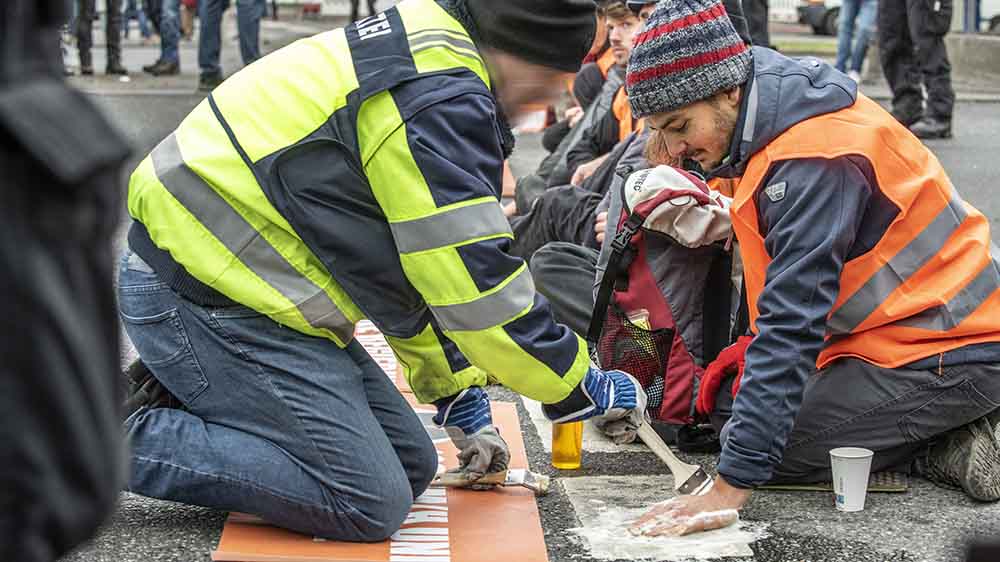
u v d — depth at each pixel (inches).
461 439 119.9
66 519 46.9
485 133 99.7
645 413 125.7
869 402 117.7
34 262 46.1
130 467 105.7
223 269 102.8
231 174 101.5
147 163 105.5
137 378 110.6
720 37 108.6
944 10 347.6
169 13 497.4
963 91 478.0
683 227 130.8
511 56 100.7
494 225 99.4
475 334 101.2
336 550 105.1
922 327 116.7
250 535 107.8
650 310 134.0
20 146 46.1
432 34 100.2
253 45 420.8
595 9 102.3
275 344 104.7
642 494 121.8
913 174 114.0
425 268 99.5
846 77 113.9
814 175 108.3
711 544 109.0
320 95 100.7
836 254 108.5
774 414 108.0
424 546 106.7
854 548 108.8
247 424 106.2
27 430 45.7
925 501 120.0
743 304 134.6
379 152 98.6
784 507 118.1
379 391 112.8
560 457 129.3
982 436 119.5
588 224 167.6
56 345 46.3
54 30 50.7
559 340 104.2
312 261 103.8
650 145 135.5
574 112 252.2
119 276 109.0
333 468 104.7
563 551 108.0
